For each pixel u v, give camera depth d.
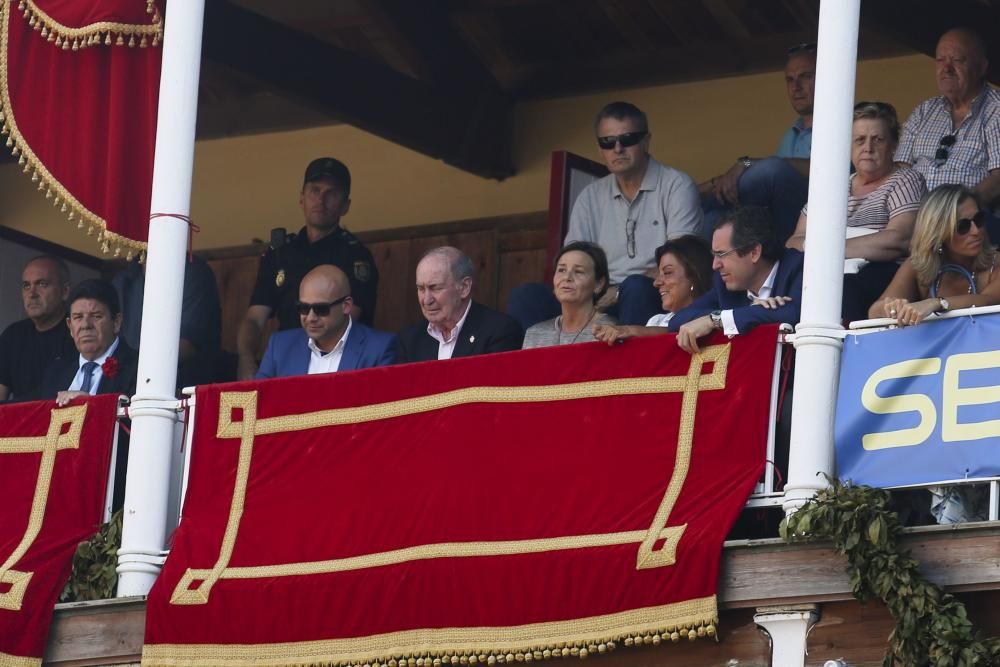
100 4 40.41
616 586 31.50
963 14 46.66
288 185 57.69
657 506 32.12
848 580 30.20
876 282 36.78
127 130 40.62
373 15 51.38
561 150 51.09
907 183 37.94
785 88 51.31
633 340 33.66
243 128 58.44
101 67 41.09
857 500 30.52
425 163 55.88
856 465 31.47
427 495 34.28
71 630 36.66
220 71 56.56
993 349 31.05
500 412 34.38
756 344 32.62
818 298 32.12
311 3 52.97
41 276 49.47
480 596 32.72
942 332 31.45
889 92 50.06
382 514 34.59
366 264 46.81
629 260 43.50
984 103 41.72
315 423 36.25
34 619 36.72
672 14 51.97
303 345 40.59
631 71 53.16
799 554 30.70
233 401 36.97
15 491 38.62
